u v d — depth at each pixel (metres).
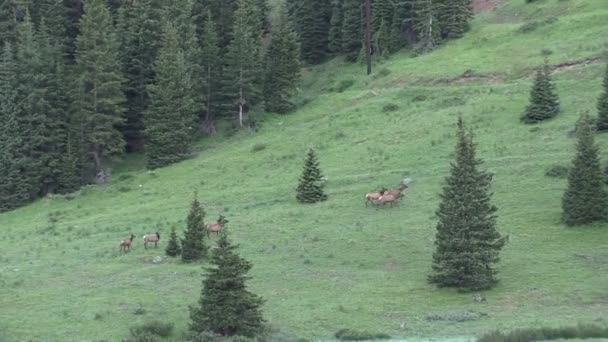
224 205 91.88
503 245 62.94
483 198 61.59
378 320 54.72
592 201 68.75
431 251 68.38
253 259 70.50
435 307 56.72
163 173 113.62
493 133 95.88
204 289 53.56
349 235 74.19
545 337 45.84
